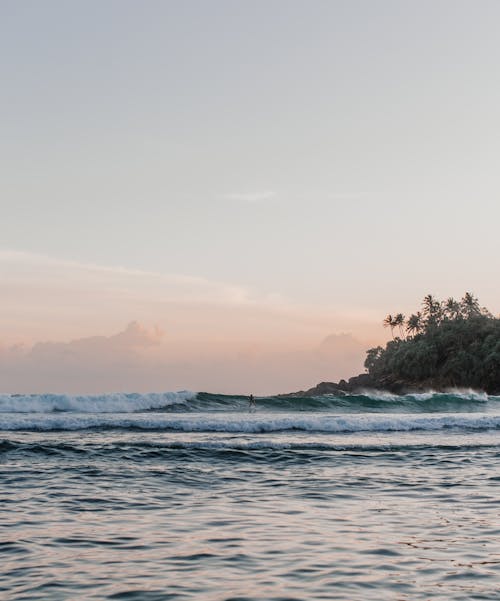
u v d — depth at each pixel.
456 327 151.00
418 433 27.38
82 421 27.41
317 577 7.23
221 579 7.16
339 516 10.81
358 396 58.25
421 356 146.38
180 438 23.66
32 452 18.72
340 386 163.62
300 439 24.05
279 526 9.99
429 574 7.33
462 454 19.62
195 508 11.55
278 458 18.45
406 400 58.78
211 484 14.36
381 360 168.88
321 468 16.81
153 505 11.83
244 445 20.70
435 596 6.54
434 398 59.47
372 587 6.86
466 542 8.89
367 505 11.86
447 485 14.16
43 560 7.93
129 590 6.75
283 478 15.20
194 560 7.96
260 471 16.25
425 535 9.33
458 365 137.88
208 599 6.47
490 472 16.11
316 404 56.56
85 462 17.28
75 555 8.18
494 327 144.38
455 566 7.66
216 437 24.19
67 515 10.79
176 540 9.03
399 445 21.45
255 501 12.30
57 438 22.98
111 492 13.18
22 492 12.98
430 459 18.53
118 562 7.86
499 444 22.28
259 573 7.40
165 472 15.90
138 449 19.62
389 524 10.14
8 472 15.49
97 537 9.19
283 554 8.24
